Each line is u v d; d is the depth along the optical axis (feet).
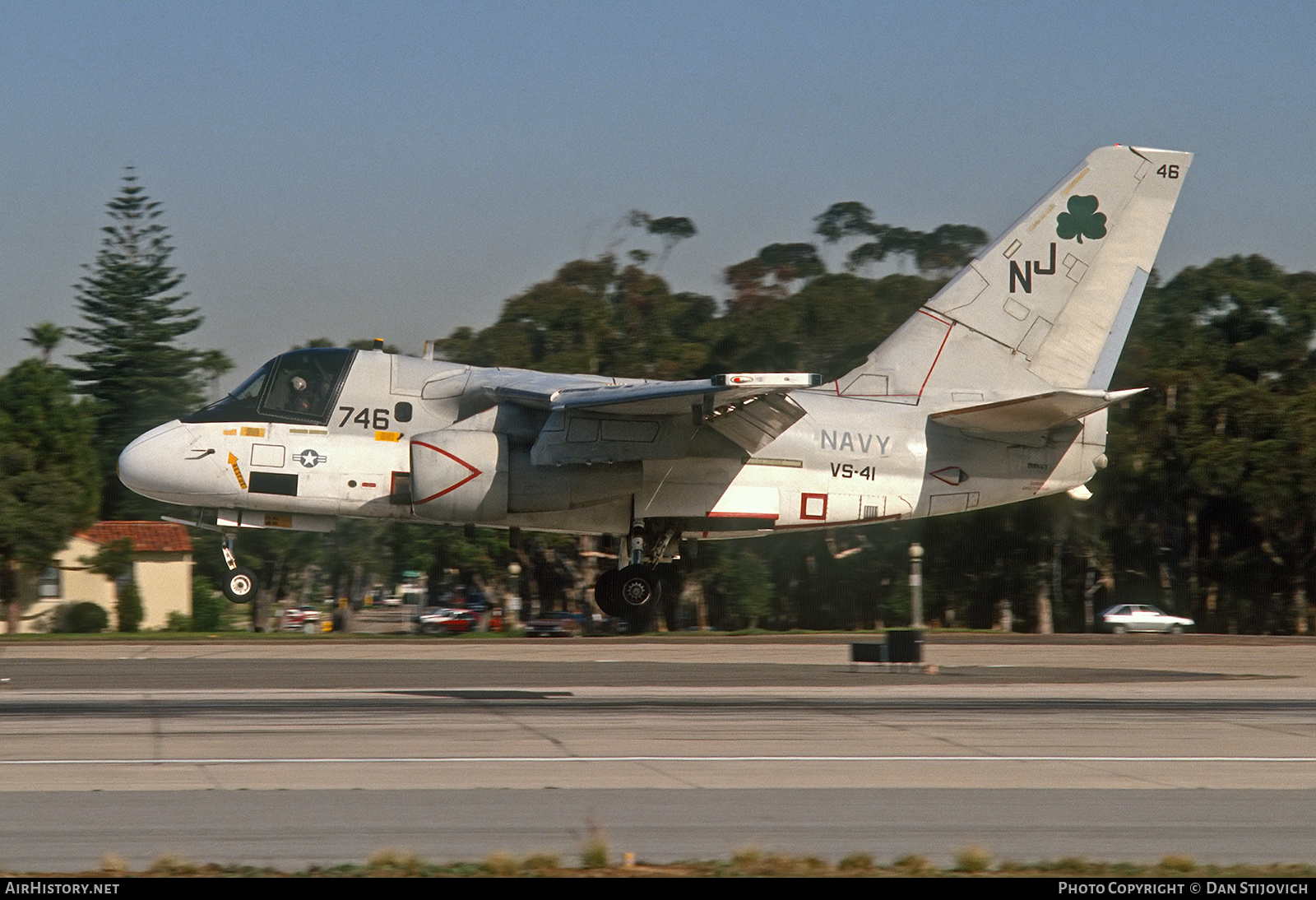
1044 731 157.79
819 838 101.60
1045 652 290.97
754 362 639.76
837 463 261.03
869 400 266.98
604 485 246.47
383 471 248.73
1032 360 272.31
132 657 256.52
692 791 117.39
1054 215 272.51
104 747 138.82
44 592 553.64
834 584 651.66
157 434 246.47
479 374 257.14
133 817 105.19
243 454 245.24
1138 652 294.66
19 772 123.54
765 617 636.48
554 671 230.68
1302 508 597.52
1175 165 273.95
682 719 165.48
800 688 205.67
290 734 149.59
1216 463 595.47
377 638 353.51
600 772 125.90
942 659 268.41
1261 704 190.39
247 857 93.97
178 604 587.27
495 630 625.82
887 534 625.41
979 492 269.23
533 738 147.64
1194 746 146.51
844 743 145.79
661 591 257.34
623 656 269.03
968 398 269.64
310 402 249.75
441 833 101.35
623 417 243.19
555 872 87.35
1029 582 634.84
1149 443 627.05
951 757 137.08
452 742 143.84
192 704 179.01
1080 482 274.36
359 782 119.96
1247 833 104.83
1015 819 108.47
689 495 255.91
